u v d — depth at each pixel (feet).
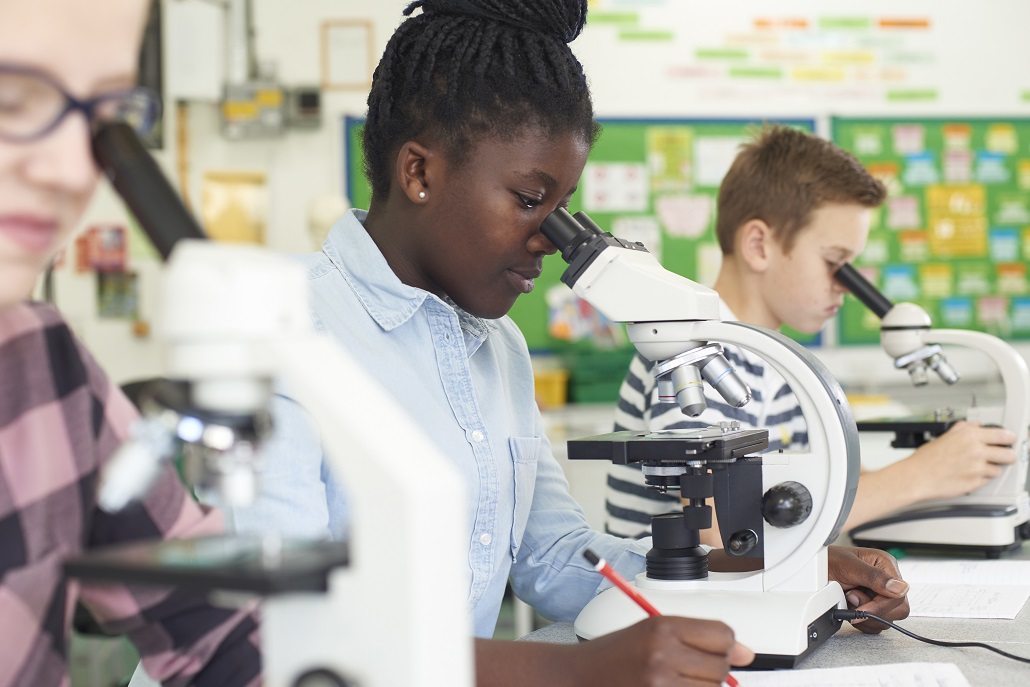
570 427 12.16
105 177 1.93
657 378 3.70
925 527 5.40
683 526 3.82
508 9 3.71
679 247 14.02
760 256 6.12
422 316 3.89
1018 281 14.56
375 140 3.96
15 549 2.23
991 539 5.25
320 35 13.19
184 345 1.67
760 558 3.93
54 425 2.36
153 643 2.50
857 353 14.14
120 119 1.92
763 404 5.53
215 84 12.72
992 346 5.75
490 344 4.27
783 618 3.40
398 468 1.63
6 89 1.79
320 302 3.74
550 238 3.68
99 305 12.67
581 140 3.80
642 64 13.83
